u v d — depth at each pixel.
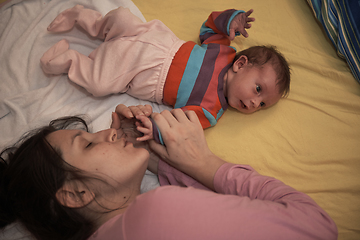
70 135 0.77
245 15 1.20
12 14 1.30
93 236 0.66
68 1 1.34
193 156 0.87
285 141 1.21
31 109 1.15
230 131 1.24
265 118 1.26
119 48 1.14
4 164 0.82
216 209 0.58
